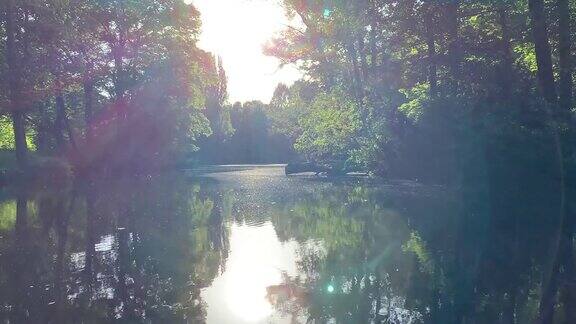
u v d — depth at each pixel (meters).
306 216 13.39
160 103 35.88
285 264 7.83
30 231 11.16
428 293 6.15
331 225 11.67
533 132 13.51
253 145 86.06
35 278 7.07
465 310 5.50
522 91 16.06
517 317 5.23
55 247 9.35
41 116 34.53
